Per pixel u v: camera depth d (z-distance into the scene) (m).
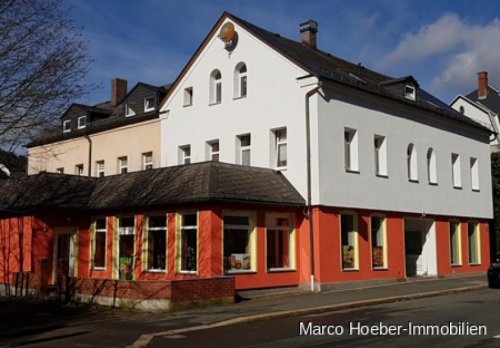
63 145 35.72
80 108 36.28
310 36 33.06
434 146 29.45
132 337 12.55
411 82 28.30
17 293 23.25
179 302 16.72
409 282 25.77
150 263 22.16
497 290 22.80
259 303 18.00
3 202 25.64
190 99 28.06
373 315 15.07
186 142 27.52
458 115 32.19
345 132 24.33
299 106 23.08
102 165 33.38
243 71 25.77
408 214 26.94
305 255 22.33
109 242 23.94
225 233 20.27
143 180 23.69
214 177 20.58
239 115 25.28
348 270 23.08
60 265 24.36
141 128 30.73
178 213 21.14
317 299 18.77
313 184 22.34
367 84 25.39
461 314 14.78
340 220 23.12
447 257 29.64
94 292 18.92
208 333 12.70
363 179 24.38
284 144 23.91
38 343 12.27
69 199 24.80
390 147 26.20
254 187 21.38
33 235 23.64
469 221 32.19
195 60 27.48
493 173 38.59
